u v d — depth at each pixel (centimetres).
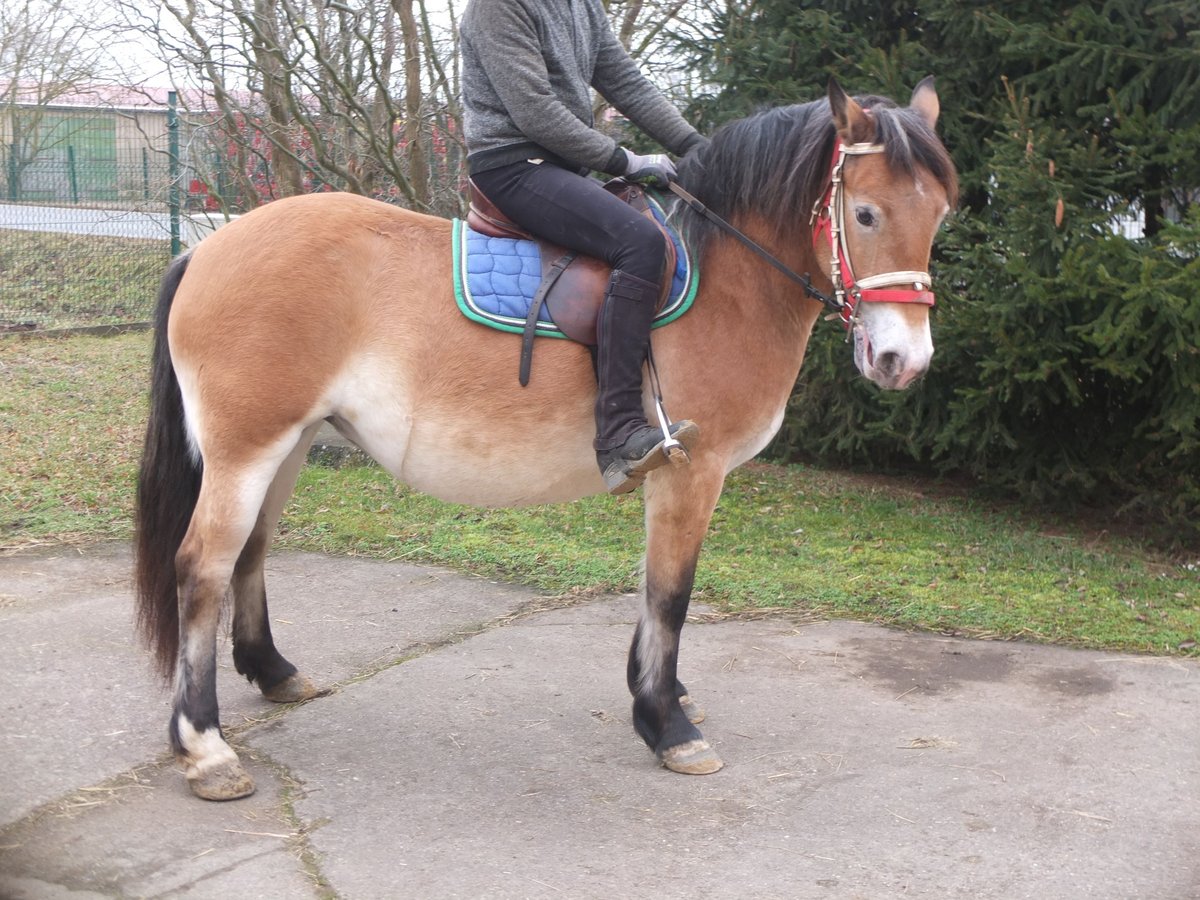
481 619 442
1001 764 321
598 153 303
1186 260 467
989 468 606
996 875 263
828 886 258
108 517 551
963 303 505
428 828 282
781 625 437
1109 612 445
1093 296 462
